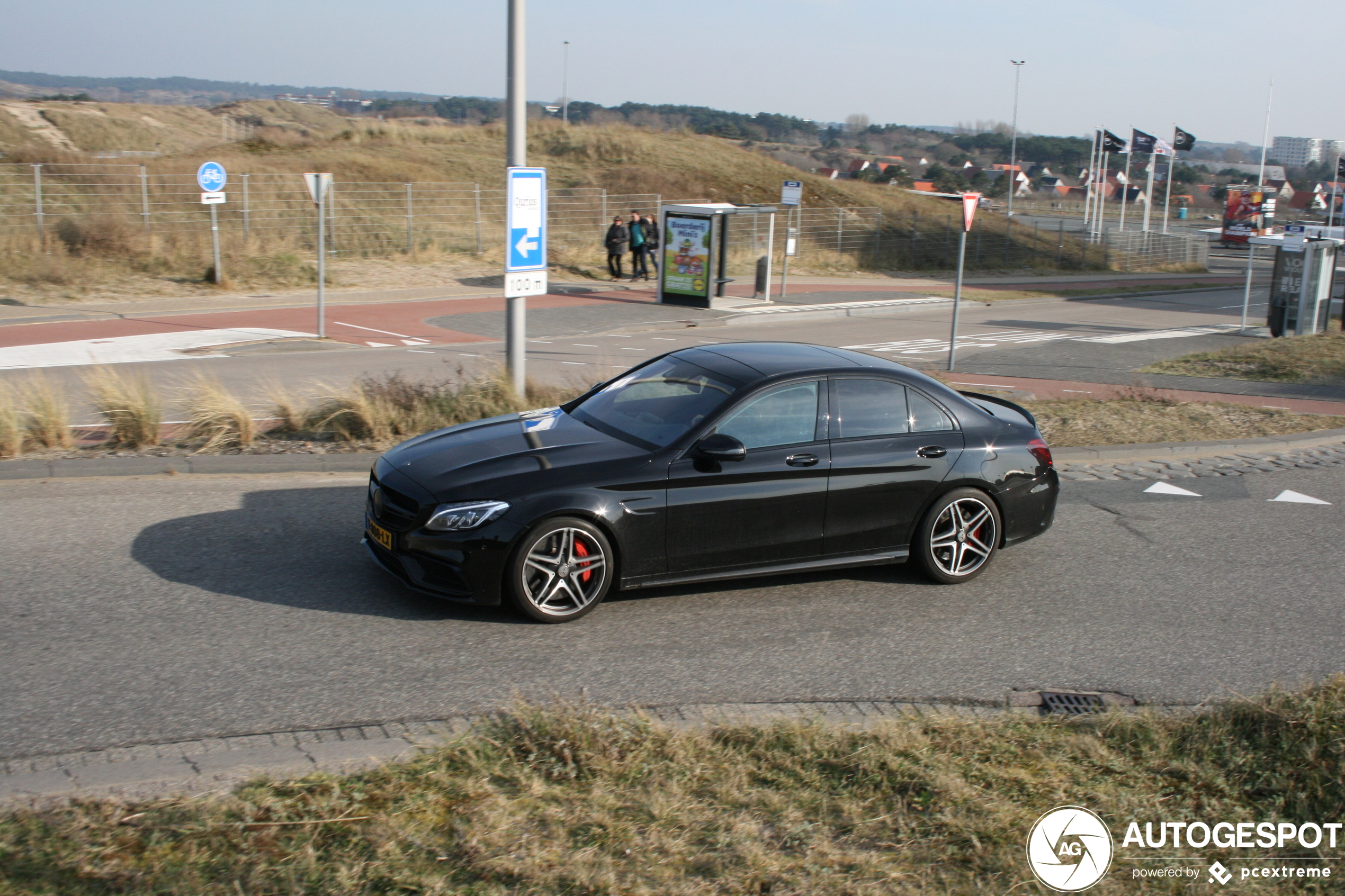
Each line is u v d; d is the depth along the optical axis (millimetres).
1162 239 53844
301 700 4738
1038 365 17031
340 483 8281
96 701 4621
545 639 5586
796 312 24266
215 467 8359
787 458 6184
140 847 3379
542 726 4207
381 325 19469
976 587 6746
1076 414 11562
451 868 3346
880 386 6613
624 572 5902
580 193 39250
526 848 3465
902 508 6523
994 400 7582
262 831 3500
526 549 5613
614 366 12047
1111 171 149375
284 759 4145
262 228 28703
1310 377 15781
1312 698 4645
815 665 5461
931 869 3508
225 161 35250
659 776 3947
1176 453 10469
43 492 7664
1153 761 4297
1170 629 6160
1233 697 4762
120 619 5531
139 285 22125
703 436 6059
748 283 31297
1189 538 7895
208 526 7086
